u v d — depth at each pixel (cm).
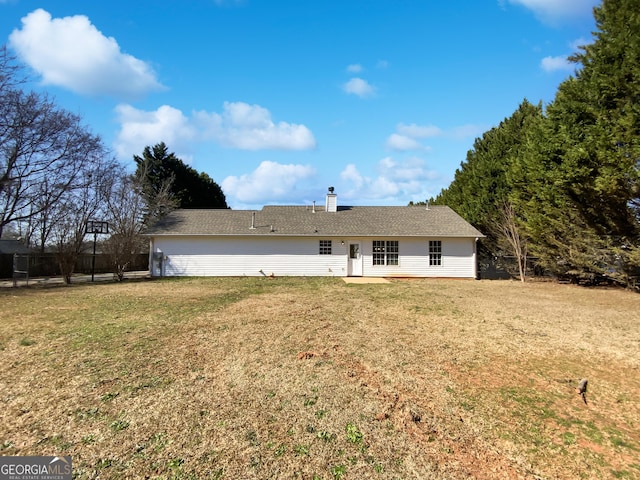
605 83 1452
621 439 363
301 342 673
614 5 1499
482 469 310
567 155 1557
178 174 3591
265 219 2314
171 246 2114
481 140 2895
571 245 1788
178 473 295
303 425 374
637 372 550
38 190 2114
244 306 1055
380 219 2325
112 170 2448
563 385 496
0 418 383
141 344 653
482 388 480
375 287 1591
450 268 2141
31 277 2219
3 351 611
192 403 419
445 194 3384
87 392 447
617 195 1451
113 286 1644
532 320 908
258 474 296
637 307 1125
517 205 2031
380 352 622
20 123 1912
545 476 304
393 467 309
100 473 294
